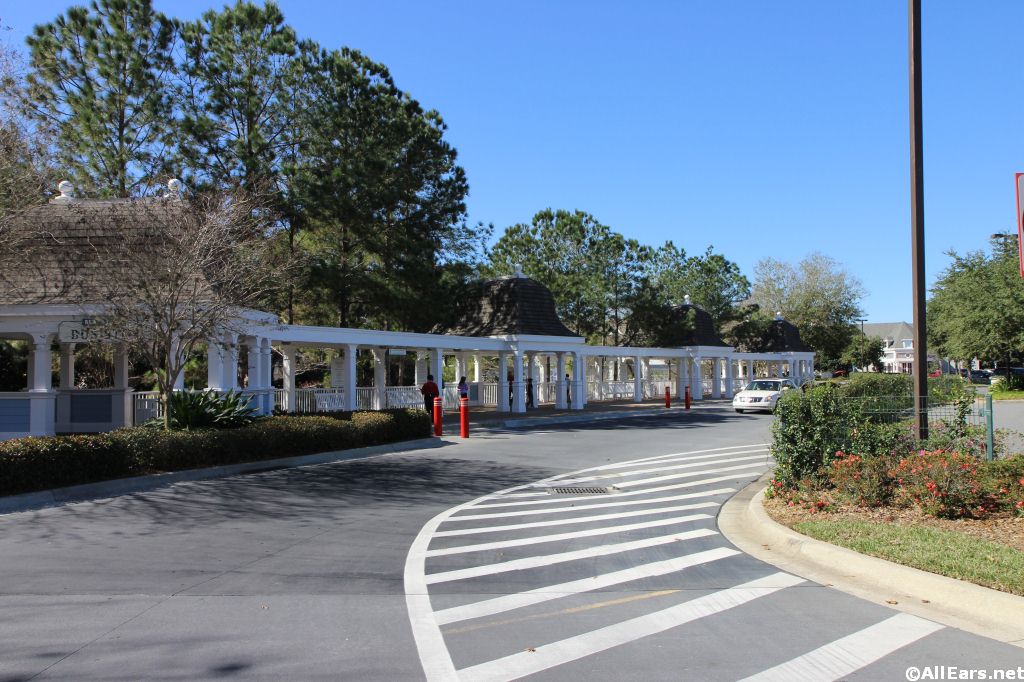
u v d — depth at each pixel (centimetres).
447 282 3272
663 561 786
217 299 1429
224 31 2744
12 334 2027
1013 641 540
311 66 2836
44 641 535
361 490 1237
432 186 3250
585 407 3581
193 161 2583
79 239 1695
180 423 1487
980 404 1197
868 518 912
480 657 511
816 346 6869
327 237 3044
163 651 517
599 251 4719
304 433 1611
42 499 1088
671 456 1739
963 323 4197
